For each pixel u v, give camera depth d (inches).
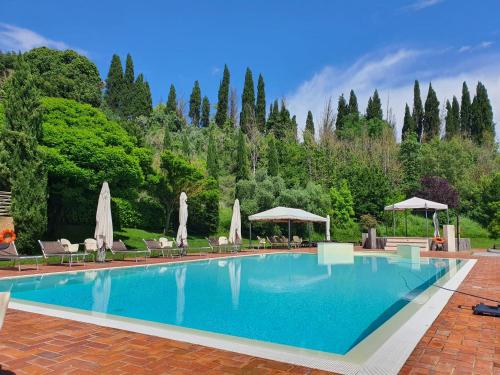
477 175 1641.2
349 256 687.7
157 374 121.8
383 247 904.3
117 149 701.3
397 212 1355.8
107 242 553.6
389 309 247.6
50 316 203.0
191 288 338.6
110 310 244.5
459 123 2263.8
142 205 1011.9
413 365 129.6
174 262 560.1
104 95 2042.3
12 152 581.6
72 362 132.6
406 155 1695.4
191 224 1113.4
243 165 1302.9
